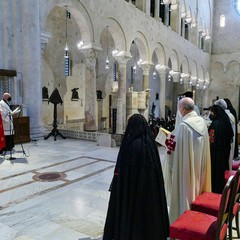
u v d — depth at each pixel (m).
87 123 14.90
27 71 11.12
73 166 7.09
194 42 30.75
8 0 10.59
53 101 11.46
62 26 19.50
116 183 2.64
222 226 2.69
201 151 3.45
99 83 23.69
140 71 28.42
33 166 7.02
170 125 17.30
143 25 19.73
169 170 3.84
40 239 3.46
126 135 2.70
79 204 4.61
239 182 3.04
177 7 25.41
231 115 5.48
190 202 3.40
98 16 14.95
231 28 34.84
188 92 5.18
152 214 2.54
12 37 10.85
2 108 7.69
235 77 35.22
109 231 2.69
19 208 4.42
